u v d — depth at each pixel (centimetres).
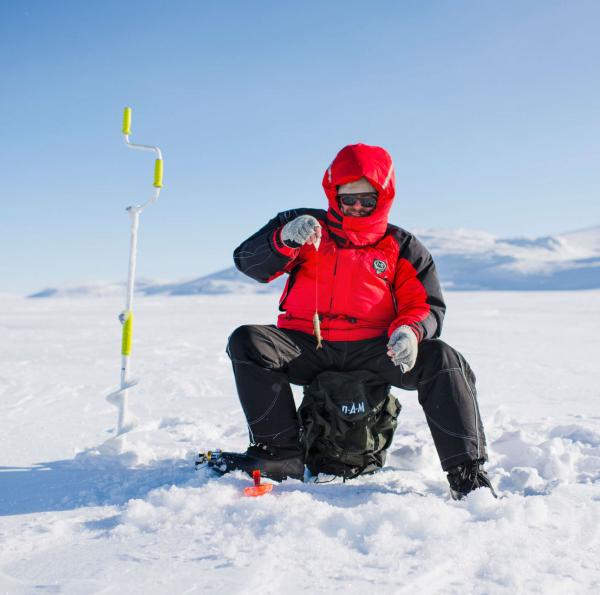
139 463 265
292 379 248
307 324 246
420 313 232
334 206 243
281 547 165
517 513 186
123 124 292
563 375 645
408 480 244
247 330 233
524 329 1402
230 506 194
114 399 280
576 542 172
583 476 250
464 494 211
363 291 240
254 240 239
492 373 659
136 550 166
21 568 155
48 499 215
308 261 245
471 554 161
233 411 429
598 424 375
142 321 1803
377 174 235
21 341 1068
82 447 306
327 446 245
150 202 289
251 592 140
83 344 1005
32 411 420
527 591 142
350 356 242
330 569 153
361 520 179
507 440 290
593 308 2544
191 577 148
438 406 218
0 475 248
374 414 244
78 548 169
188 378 587
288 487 220
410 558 159
